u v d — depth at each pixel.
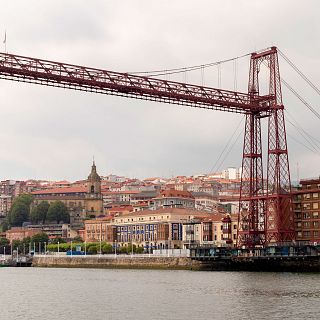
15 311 80.94
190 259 180.75
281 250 150.25
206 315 73.38
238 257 159.88
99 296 98.75
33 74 134.75
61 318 73.88
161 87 150.25
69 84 140.50
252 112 164.50
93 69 142.25
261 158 165.38
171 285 116.19
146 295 97.88
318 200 179.25
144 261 197.38
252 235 161.50
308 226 180.75
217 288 106.25
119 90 145.50
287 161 159.38
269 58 162.25
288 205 158.50
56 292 109.00
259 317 70.62
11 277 164.12
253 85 164.00
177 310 78.38
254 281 119.44
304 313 72.94
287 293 94.12
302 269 152.38
